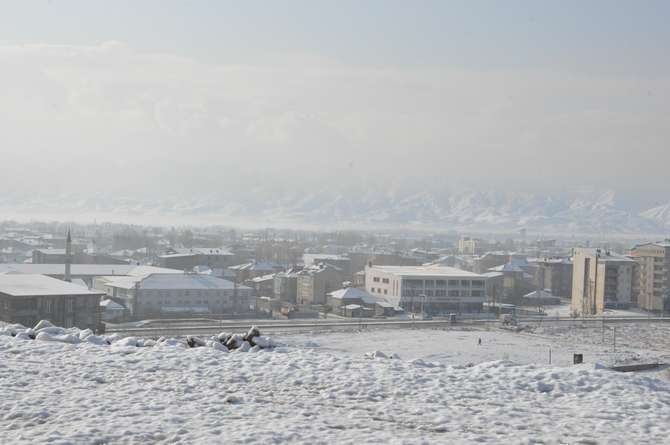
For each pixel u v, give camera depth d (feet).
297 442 83.56
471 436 88.22
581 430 91.86
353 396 106.73
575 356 422.41
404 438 86.33
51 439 81.87
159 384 109.50
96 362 123.03
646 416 99.09
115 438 83.41
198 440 83.10
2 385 104.94
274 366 124.16
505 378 120.47
